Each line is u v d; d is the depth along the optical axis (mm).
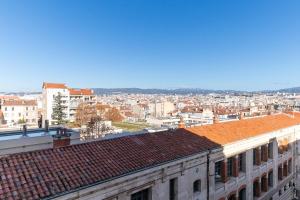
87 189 18750
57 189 17469
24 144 23531
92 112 137375
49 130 29953
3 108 171000
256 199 40469
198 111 158875
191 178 28391
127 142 26047
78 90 196625
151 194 24078
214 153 31328
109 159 22406
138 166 22766
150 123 147750
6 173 17422
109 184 20219
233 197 35312
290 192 52438
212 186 31125
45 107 175500
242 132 38938
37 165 18984
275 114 57250
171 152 26828
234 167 35438
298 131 54844
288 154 51594
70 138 25188
